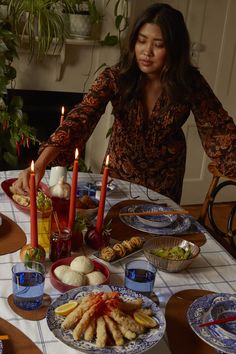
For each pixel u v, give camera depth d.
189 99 1.76
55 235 1.25
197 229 1.56
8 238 1.36
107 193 1.72
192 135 3.45
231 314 1.09
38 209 1.29
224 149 1.72
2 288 1.13
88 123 1.68
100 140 3.23
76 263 1.17
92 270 1.18
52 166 1.64
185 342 1.03
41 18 2.57
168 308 1.13
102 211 1.33
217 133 1.75
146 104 1.80
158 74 1.74
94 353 0.92
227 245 1.74
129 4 2.89
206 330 1.02
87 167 3.28
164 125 1.81
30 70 2.90
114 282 1.21
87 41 2.83
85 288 1.09
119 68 1.77
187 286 1.24
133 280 1.14
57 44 2.78
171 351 1.00
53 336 1.00
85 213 1.47
